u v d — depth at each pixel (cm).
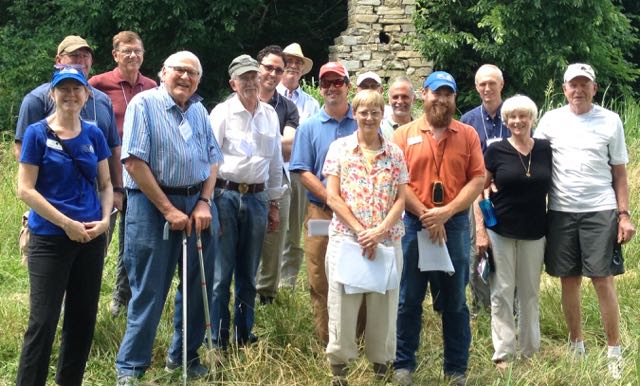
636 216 810
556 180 535
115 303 580
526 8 1213
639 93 1424
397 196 471
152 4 1257
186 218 461
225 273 525
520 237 526
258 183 531
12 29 1355
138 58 590
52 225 421
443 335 505
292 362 520
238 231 531
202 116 485
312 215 521
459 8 1259
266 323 570
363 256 459
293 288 651
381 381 486
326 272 479
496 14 1204
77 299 440
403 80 587
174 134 464
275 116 549
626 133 1123
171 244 468
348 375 497
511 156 528
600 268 524
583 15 1234
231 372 496
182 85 468
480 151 498
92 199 436
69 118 428
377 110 467
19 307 580
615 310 535
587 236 527
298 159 517
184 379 453
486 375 512
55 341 520
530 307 536
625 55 1522
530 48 1238
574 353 534
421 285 496
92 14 1273
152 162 460
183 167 463
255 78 527
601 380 500
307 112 700
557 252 536
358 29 1248
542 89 1260
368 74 626
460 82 1312
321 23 1548
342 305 464
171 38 1312
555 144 538
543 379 492
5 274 683
